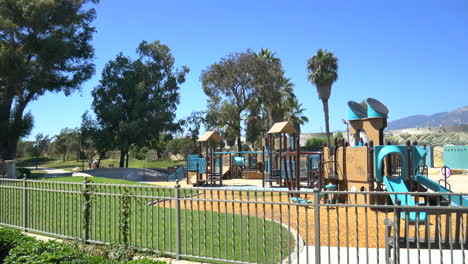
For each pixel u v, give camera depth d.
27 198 9.33
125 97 41.31
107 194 7.46
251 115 47.28
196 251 6.98
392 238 5.69
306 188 16.27
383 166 12.40
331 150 14.94
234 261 6.05
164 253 6.78
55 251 5.71
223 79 44.25
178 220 6.67
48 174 32.31
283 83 49.50
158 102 41.06
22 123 33.16
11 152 33.56
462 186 20.08
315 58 48.12
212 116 46.47
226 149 55.31
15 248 5.85
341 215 10.58
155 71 43.84
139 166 59.47
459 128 76.62
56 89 37.09
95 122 40.94
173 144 64.94
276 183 21.59
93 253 6.85
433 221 9.70
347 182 13.06
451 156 35.91
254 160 29.14
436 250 6.96
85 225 7.80
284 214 10.65
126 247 6.98
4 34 31.12
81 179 18.56
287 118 50.88
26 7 30.30
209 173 22.41
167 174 35.28
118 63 41.47
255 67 44.25
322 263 6.30
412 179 11.91
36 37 31.84
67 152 78.06
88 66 39.09
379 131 14.66
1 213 10.22
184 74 46.25
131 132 38.66
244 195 15.78
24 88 32.88
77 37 37.94
